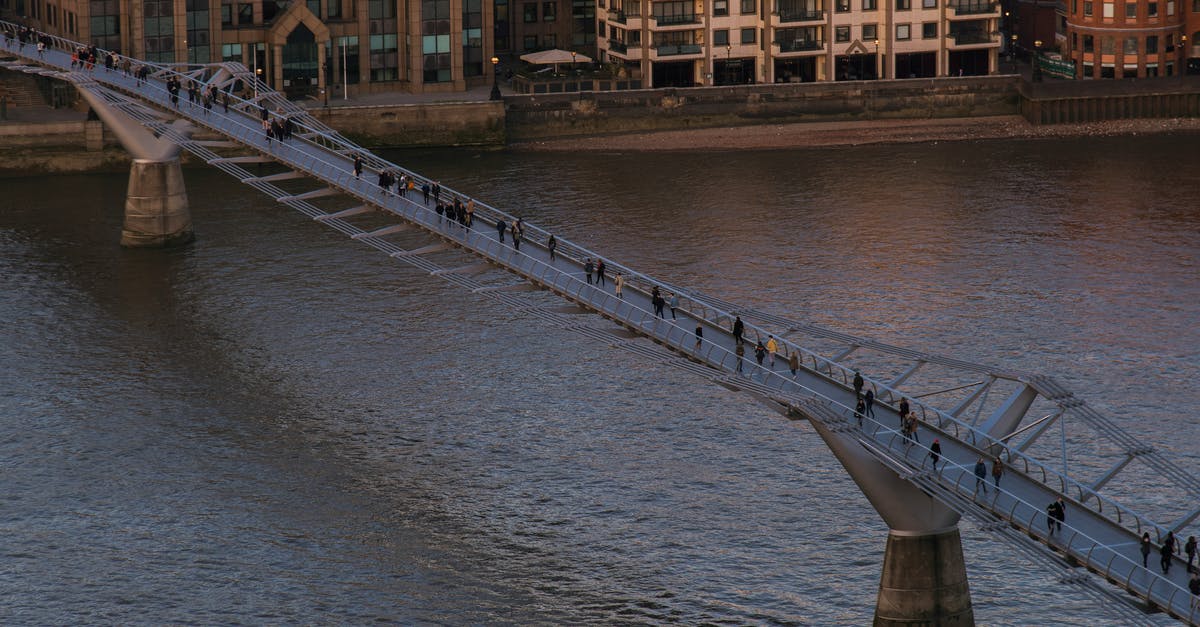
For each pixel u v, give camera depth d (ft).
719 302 544.21
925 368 651.66
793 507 531.50
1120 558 414.41
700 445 576.61
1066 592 479.82
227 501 542.98
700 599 481.46
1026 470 453.17
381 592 485.97
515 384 634.84
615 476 555.69
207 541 516.32
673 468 560.20
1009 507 430.20
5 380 643.86
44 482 556.10
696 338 518.78
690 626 467.93
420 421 604.08
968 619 450.71
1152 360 654.94
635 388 626.23
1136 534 424.46
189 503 541.34
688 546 509.76
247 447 583.58
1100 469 557.33
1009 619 469.57
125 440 589.32
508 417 605.31
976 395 464.65
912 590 446.19
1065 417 597.52
